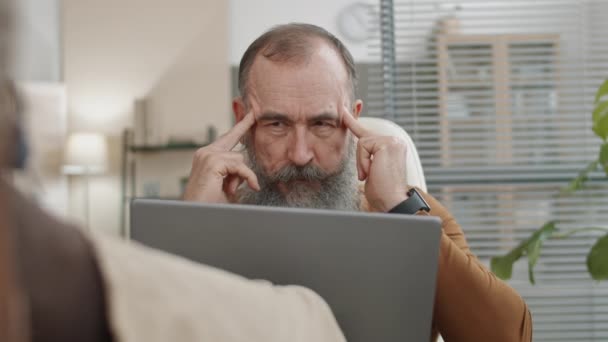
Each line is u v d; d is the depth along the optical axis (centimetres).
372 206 126
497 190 326
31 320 35
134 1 493
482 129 330
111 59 493
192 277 41
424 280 81
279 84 135
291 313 47
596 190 320
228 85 494
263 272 82
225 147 136
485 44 329
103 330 38
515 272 318
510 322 121
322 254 81
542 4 327
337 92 135
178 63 494
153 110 494
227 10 489
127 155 499
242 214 82
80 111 493
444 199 328
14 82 34
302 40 136
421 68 330
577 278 315
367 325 82
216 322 40
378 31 343
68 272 36
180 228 84
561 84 327
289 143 136
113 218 498
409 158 171
